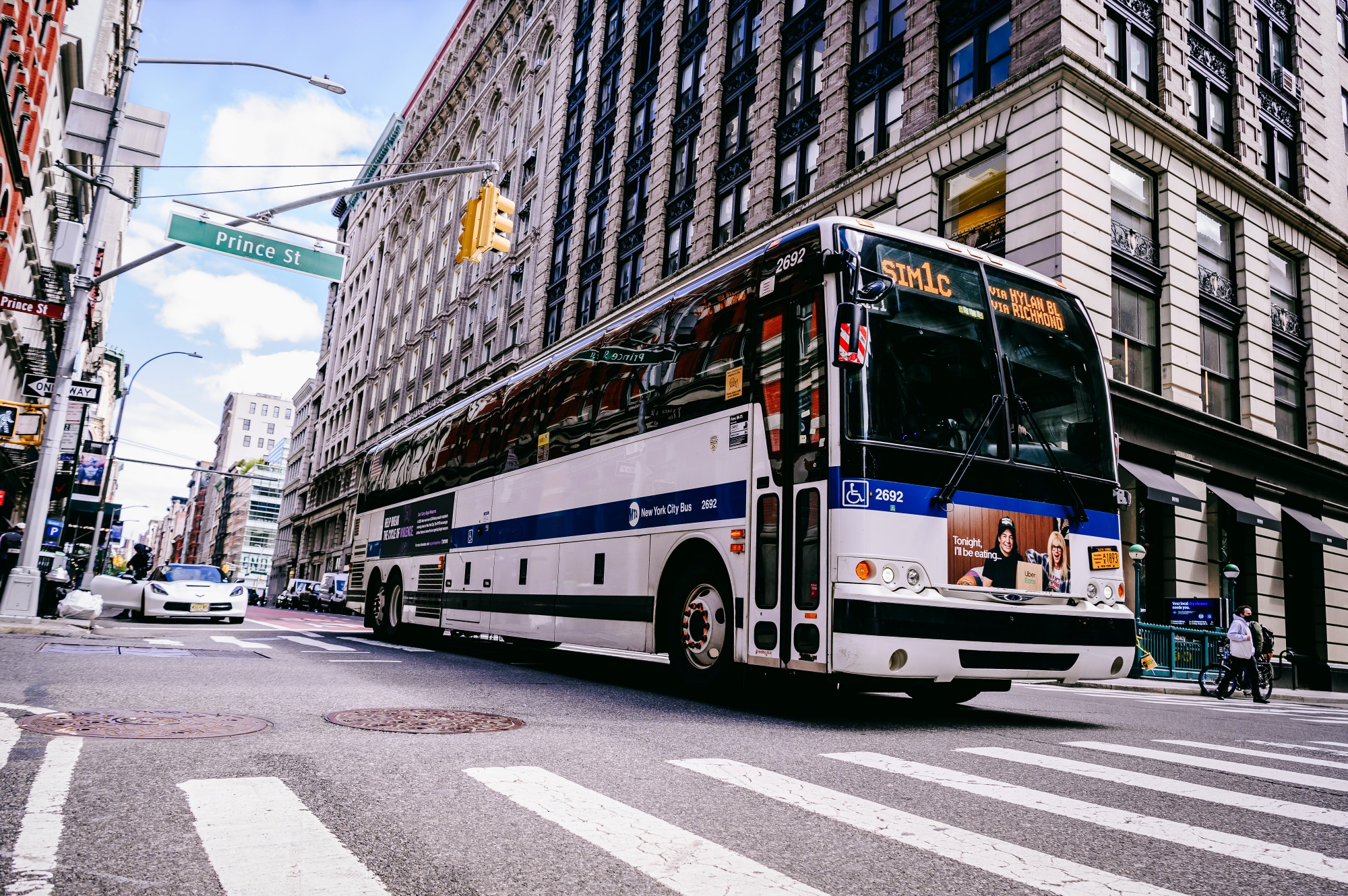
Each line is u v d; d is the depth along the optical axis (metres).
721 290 8.43
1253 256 21.39
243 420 149.12
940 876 2.96
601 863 2.96
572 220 37.22
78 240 14.31
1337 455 22.72
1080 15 17.64
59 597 16.45
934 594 6.42
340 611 40.16
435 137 59.59
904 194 19.98
